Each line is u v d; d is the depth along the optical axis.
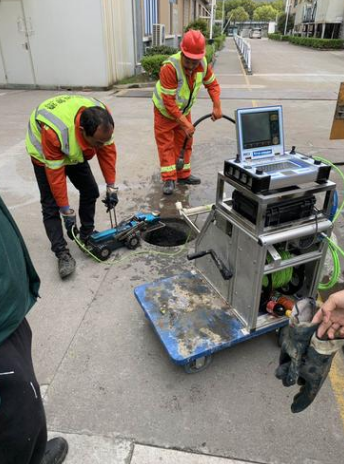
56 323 2.35
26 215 3.67
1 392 1.17
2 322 1.19
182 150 3.83
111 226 3.27
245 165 1.82
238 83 10.93
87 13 9.62
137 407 1.83
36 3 9.68
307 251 1.97
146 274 2.80
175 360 1.80
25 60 10.46
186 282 2.33
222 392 1.89
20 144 5.81
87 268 2.87
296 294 2.20
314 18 31.83
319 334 1.16
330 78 11.96
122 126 6.67
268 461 1.59
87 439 1.69
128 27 11.43
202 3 32.34
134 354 2.12
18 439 1.23
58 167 2.42
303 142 5.55
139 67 12.48
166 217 3.57
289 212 1.79
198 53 3.29
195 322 2.02
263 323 1.99
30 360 1.34
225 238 2.03
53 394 1.89
